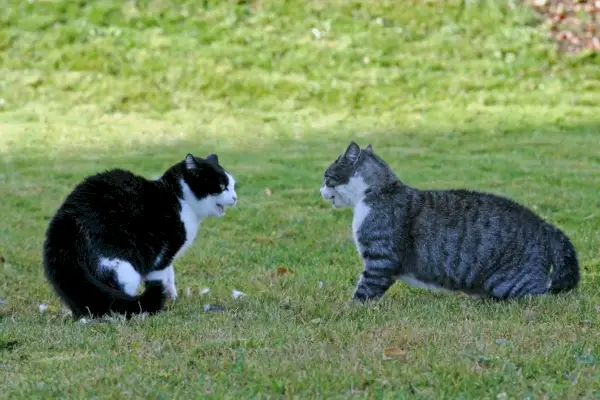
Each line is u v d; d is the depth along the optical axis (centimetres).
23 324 917
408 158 1880
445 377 698
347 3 2698
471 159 1864
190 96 2308
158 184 960
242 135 2077
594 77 2441
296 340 809
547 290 953
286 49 2514
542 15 2669
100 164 1827
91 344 819
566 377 701
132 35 2536
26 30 2534
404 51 2531
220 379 706
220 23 2602
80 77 2366
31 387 698
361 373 705
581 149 1930
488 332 816
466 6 2698
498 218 945
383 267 954
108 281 918
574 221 1409
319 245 1318
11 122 2142
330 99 2312
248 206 1545
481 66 2470
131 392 677
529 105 2286
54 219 930
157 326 876
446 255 941
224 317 905
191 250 1277
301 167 1822
